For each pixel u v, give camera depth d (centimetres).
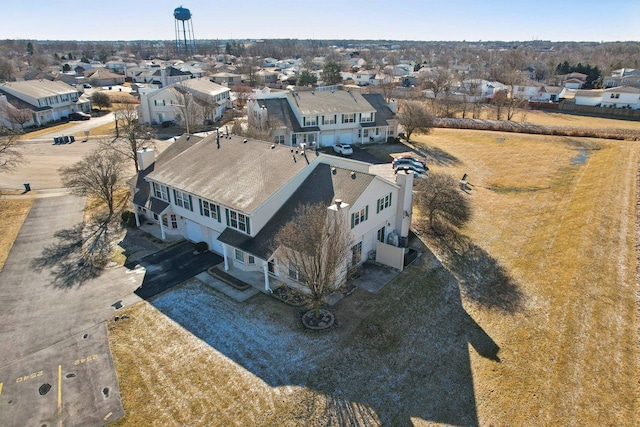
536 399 1700
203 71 13962
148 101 7094
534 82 11088
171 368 1900
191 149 3400
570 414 1617
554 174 4472
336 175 2736
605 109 8481
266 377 1850
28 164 4953
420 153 5509
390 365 1928
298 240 2122
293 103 5731
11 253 2898
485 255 2894
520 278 2591
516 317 2223
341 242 2220
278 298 2412
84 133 6550
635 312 2127
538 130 6272
